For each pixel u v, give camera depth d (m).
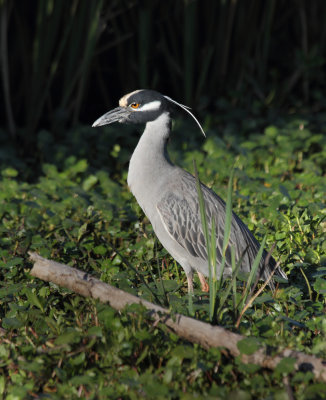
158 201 9.88
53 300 8.98
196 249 9.75
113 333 7.11
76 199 12.18
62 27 19.59
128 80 20.77
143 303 7.41
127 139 17.42
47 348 7.32
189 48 19.52
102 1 17.41
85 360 7.19
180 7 20.34
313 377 6.32
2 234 11.55
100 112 21.39
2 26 17.67
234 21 21.25
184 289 9.82
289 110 21.08
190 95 20.03
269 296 8.09
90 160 16.73
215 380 6.84
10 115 18.56
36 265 8.07
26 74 18.72
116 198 12.87
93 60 19.69
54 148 16.88
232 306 7.95
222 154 15.40
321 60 20.86
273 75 21.62
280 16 23.09
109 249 10.69
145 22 18.94
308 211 11.22
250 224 11.15
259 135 16.62
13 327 7.69
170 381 6.46
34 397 6.86
